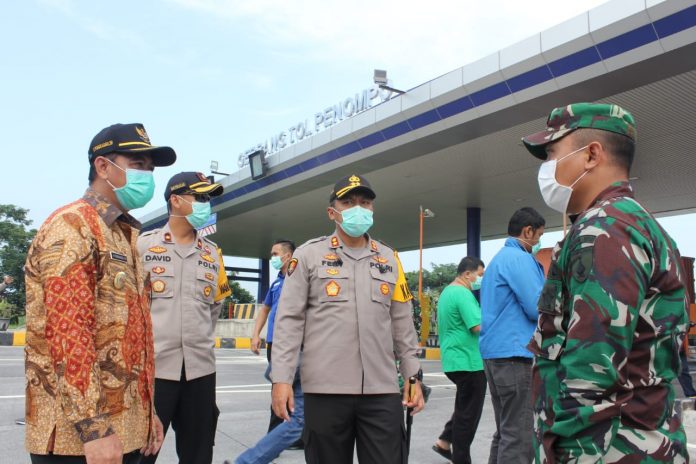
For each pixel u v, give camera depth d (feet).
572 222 6.03
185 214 11.87
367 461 9.34
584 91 37.52
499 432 12.46
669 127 44.06
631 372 4.86
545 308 5.54
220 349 63.77
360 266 9.93
